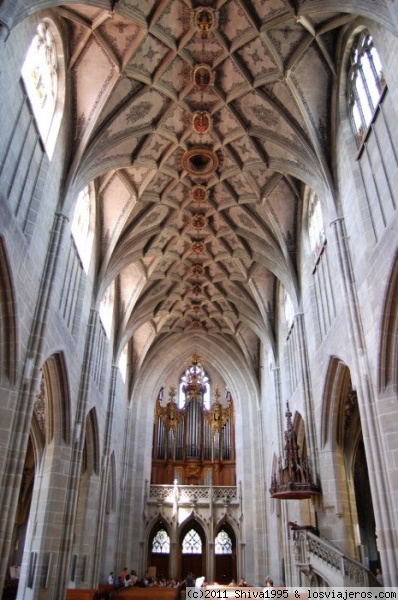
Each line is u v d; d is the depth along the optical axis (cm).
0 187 1193
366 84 1531
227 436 3625
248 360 3466
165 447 3578
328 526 1762
